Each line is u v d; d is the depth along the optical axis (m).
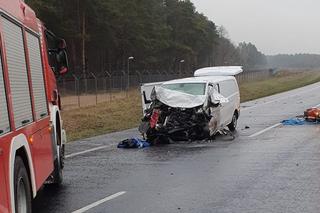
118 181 10.18
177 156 13.36
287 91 52.03
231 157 12.87
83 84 52.38
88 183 10.03
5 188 5.14
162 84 17.58
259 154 13.20
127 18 73.69
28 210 6.22
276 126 20.39
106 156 13.68
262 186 9.30
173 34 106.12
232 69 24.25
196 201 8.31
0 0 5.40
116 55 82.12
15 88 5.91
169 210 7.78
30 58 7.16
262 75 94.44
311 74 114.12
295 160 12.08
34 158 6.73
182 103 16.31
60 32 63.31
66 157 13.60
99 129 22.42
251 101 38.66
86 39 66.12
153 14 87.94
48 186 9.77
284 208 7.69
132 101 38.59
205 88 16.84
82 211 7.83
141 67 84.81
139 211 7.75
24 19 6.88
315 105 31.48
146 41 78.81
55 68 10.59
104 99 43.56
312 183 9.45
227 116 18.50
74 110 31.08
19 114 6.00
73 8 65.50
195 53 107.56
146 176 10.66
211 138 16.56
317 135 16.91
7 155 5.26
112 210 7.85
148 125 16.06
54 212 7.79
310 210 7.54
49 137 8.27
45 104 8.11
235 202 8.16
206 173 10.79
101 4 65.56
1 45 5.32
